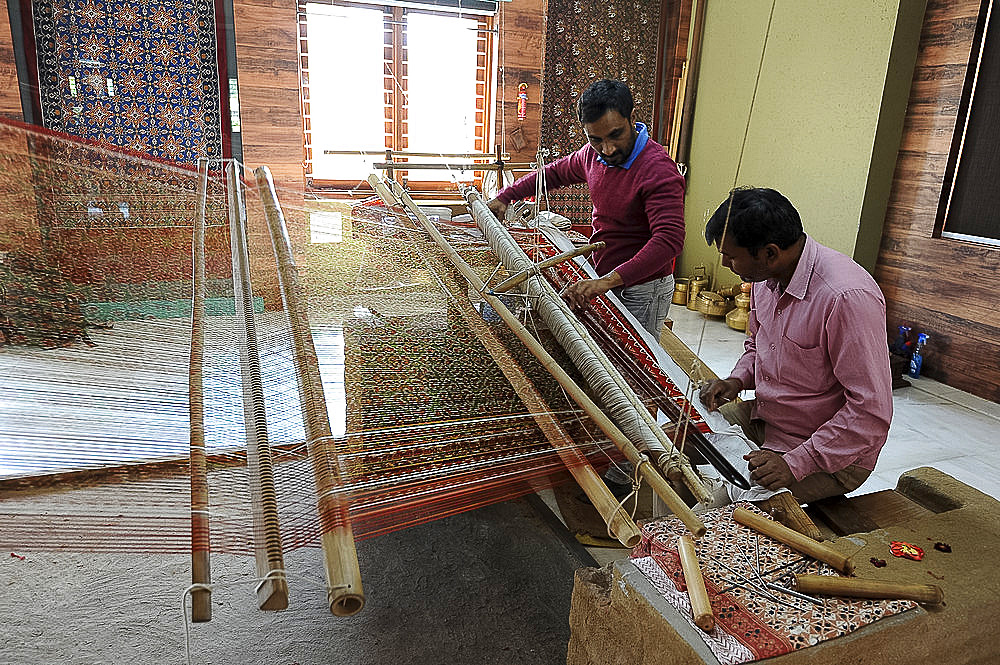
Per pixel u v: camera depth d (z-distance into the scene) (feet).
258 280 4.90
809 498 4.83
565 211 13.33
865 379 4.61
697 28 13.53
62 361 3.67
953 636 3.29
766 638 3.00
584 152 7.25
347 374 3.97
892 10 10.50
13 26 9.86
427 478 3.25
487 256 6.05
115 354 3.78
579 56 12.84
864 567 3.58
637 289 6.89
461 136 13.35
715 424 4.91
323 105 12.40
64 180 5.45
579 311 5.67
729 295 13.47
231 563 6.01
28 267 4.44
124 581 5.72
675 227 6.20
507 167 12.78
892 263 11.69
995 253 10.11
